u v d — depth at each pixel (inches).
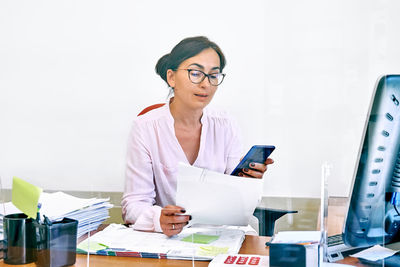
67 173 87.1
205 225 55.0
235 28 78.3
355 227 42.6
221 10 78.5
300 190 73.4
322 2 75.7
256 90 78.4
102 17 82.6
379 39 74.0
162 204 64.4
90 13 83.4
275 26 77.4
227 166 65.0
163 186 64.2
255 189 49.7
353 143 74.7
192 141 65.1
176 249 46.0
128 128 84.5
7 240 45.1
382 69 74.3
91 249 46.0
